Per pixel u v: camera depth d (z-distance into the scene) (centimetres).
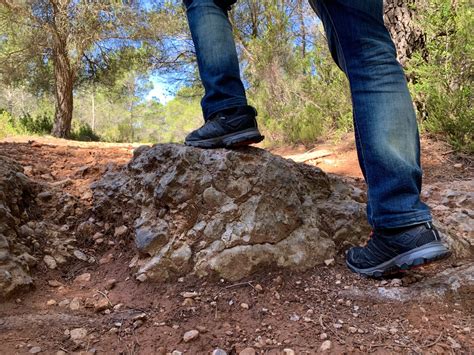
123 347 114
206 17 158
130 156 297
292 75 615
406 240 131
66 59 1184
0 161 183
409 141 133
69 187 205
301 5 866
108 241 178
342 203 189
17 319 123
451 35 372
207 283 148
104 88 1549
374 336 119
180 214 159
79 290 149
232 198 161
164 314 131
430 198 252
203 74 162
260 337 119
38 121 1200
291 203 168
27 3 1062
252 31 988
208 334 120
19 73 1279
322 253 166
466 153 338
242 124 162
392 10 418
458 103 354
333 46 148
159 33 1198
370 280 150
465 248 178
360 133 136
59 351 111
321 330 122
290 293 144
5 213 154
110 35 1182
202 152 167
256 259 154
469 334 121
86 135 1291
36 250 162
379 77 134
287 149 519
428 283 146
